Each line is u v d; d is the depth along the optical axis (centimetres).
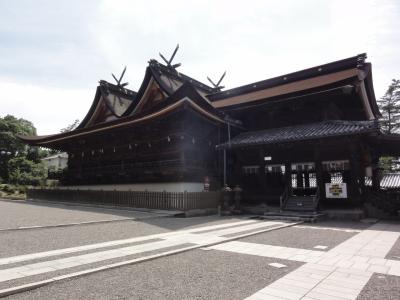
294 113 2402
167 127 2430
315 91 2166
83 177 3234
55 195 3034
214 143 2566
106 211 1909
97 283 564
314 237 1090
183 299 489
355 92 2212
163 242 950
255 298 496
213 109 2411
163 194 1994
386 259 757
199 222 1502
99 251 814
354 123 1909
